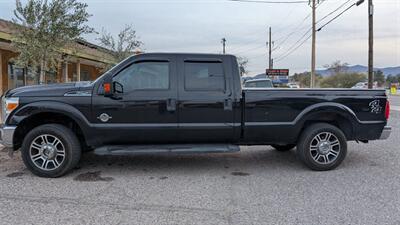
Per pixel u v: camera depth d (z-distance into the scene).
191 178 5.86
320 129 6.26
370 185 5.44
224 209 4.46
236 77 6.07
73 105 5.79
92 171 6.25
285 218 4.17
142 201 4.74
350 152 7.88
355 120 6.37
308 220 4.11
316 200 4.77
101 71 23.05
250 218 4.18
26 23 10.37
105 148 5.93
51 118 6.13
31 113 5.76
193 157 7.42
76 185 5.44
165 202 4.71
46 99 5.78
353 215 4.25
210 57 6.05
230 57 6.10
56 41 10.66
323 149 6.29
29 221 4.05
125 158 7.28
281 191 5.16
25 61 10.62
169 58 5.99
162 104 5.89
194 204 4.63
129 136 5.91
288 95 6.16
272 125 6.14
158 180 5.73
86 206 4.54
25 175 5.96
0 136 5.88
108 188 5.29
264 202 4.70
